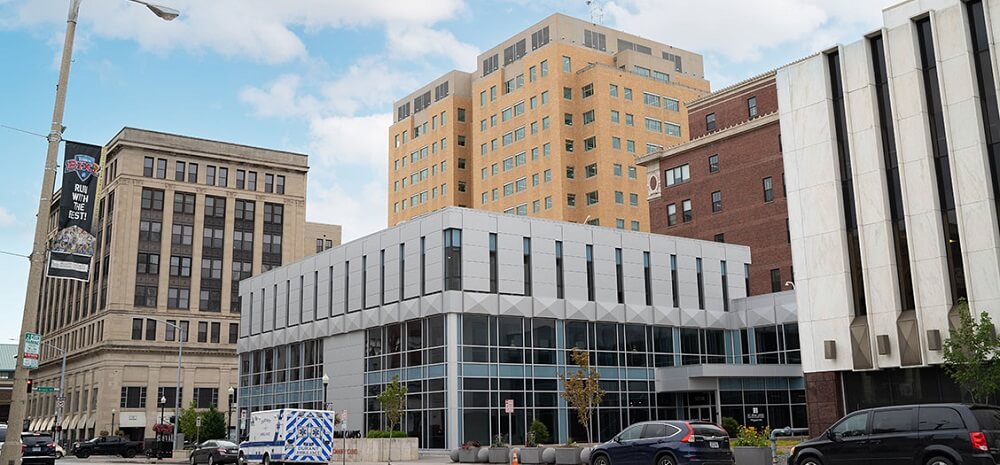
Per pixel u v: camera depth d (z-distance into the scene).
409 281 53.44
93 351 106.00
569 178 101.19
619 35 112.50
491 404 50.19
